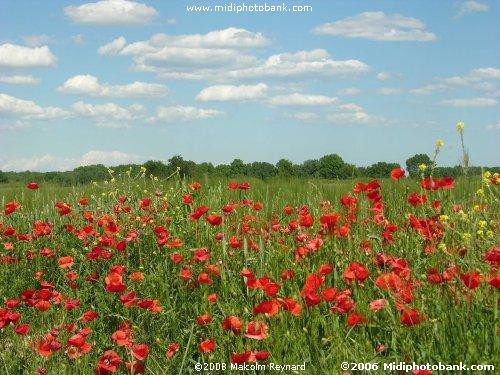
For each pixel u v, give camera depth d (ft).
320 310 14.33
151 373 13.79
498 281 11.78
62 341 14.94
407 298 12.74
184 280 17.54
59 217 27.81
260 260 17.01
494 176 18.51
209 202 24.77
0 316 14.82
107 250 21.42
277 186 31.27
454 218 16.60
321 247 17.34
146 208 25.12
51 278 22.08
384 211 21.15
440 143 16.78
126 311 16.98
